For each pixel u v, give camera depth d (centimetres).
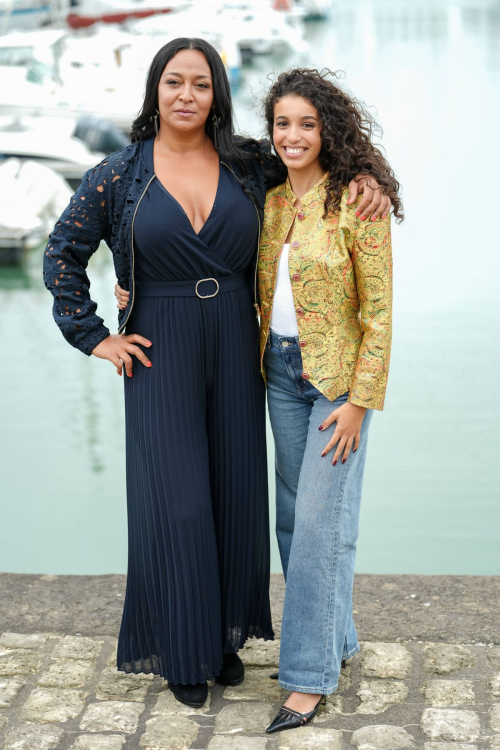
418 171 1438
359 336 245
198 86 238
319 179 242
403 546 554
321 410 244
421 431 683
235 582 264
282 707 251
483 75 2297
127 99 1558
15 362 852
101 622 297
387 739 239
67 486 639
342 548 246
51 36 1638
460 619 292
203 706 258
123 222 242
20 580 323
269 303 249
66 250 248
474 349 809
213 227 242
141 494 254
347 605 251
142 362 250
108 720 251
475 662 271
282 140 238
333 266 236
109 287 1071
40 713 255
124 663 264
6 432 713
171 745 241
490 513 585
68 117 1503
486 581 313
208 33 2108
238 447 258
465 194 1312
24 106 1495
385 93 2078
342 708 254
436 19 3684
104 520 598
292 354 246
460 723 245
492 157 1512
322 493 242
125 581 322
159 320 247
